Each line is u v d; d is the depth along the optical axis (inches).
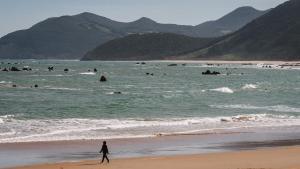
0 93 3415.4
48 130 1755.7
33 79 5167.3
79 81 5039.4
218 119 2134.6
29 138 1588.3
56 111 2406.5
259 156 1332.4
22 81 4781.0
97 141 1567.4
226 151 1433.3
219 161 1256.8
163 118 2186.3
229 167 1173.7
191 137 1678.2
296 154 1368.1
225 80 5659.5
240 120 2121.1
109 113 2369.6
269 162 1243.8
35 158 1296.8
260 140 1635.1
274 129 1891.0
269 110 2573.8
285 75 6939.0
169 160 1268.5
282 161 1258.6
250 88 4274.1
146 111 2475.4
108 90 3919.8
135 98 3184.1
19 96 3213.6
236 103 2957.7
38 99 3021.7
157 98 3203.7
